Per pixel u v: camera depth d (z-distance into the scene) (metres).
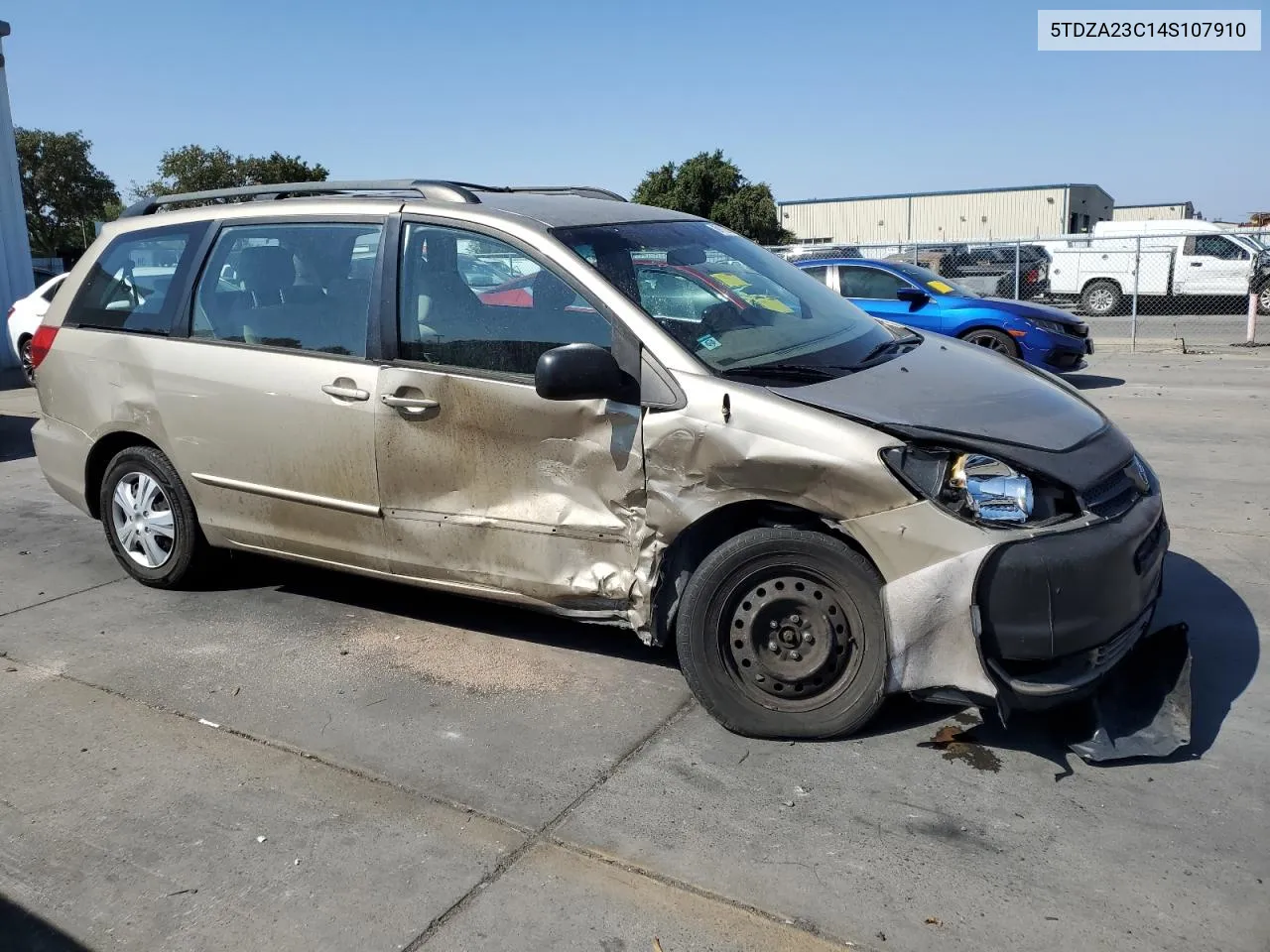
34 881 2.96
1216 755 3.48
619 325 3.68
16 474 8.15
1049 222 48.72
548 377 3.46
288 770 3.52
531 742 3.66
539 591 3.92
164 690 4.13
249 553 5.08
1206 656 4.24
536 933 2.69
